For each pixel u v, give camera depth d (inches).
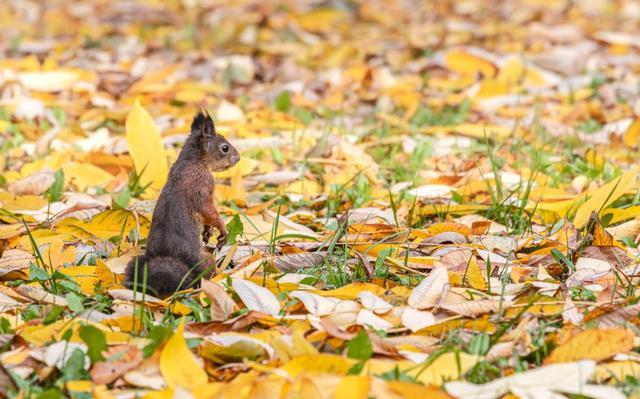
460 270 355.9
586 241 375.2
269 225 406.9
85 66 807.1
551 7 1116.5
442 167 531.8
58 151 541.6
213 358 278.4
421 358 276.2
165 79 761.0
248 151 560.7
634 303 311.1
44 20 1057.5
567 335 286.4
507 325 295.0
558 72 792.3
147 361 269.6
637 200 437.4
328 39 961.5
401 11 1117.1
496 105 674.2
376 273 351.9
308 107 676.7
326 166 526.6
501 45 880.9
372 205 455.2
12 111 641.0
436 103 678.5
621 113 647.8
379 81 738.2
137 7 1127.6
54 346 278.2
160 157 481.1
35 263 366.3
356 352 269.7
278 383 246.4
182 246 338.0
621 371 269.9
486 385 247.9
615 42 869.2
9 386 259.9
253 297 311.1
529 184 426.0
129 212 396.8
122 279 348.2
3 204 444.5
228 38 933.8
